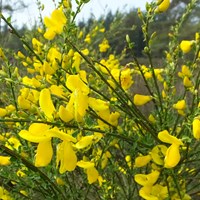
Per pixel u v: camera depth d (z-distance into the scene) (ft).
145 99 0.93
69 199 0.97
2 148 0.78
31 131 0.64
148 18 0.92
